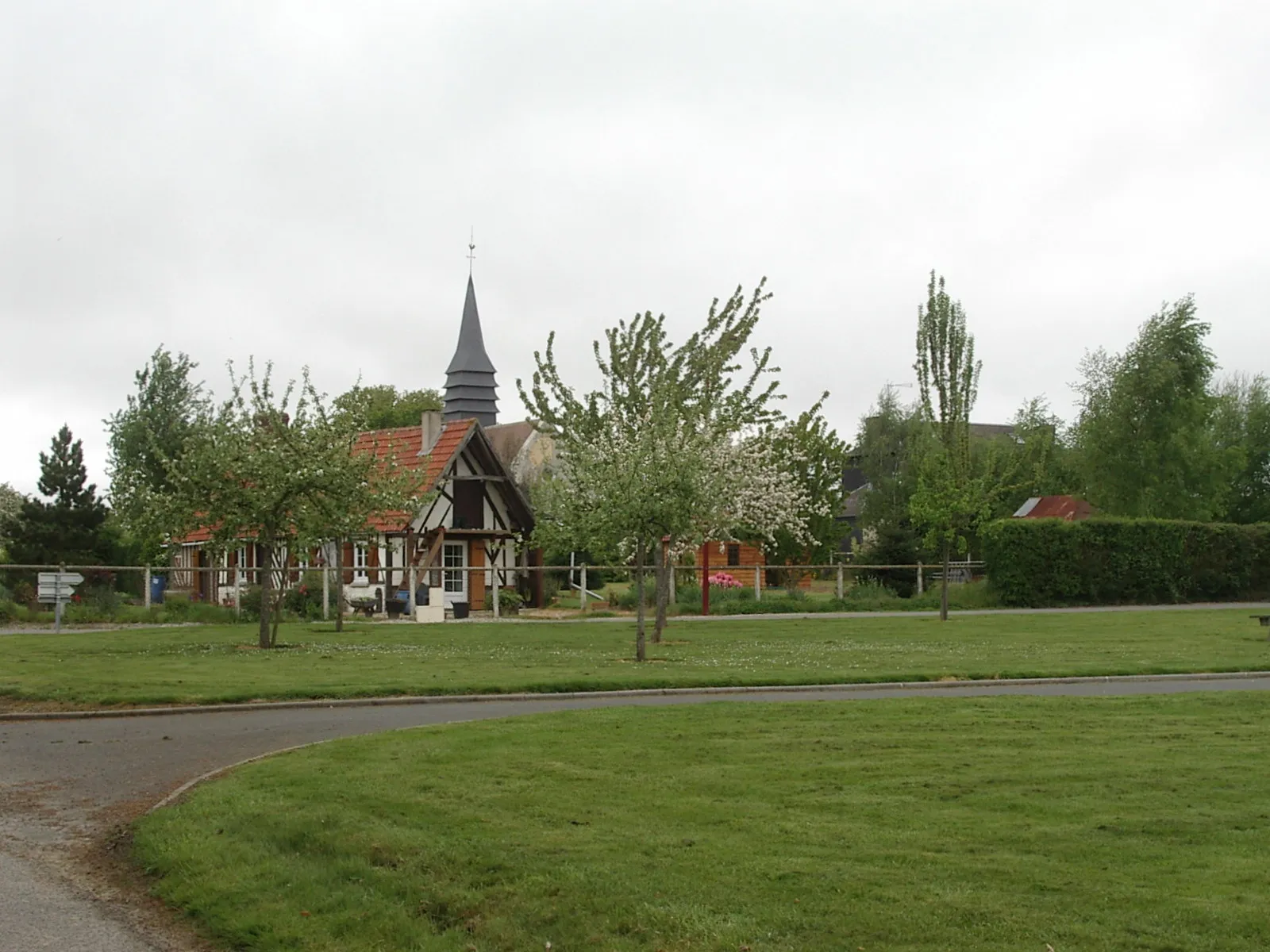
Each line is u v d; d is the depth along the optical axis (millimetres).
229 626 32406
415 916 7656
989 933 6902
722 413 33594
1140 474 61844
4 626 31891
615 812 9742
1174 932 6887
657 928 7102
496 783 10836
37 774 12227
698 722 14305
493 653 23844
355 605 37781
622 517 22234
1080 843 8695
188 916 8078
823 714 14984
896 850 8555
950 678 19703
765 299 35344
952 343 38375
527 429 67000
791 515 39688
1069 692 18188
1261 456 72188
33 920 7980
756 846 8680
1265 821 9320
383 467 26688
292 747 13453
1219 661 22125
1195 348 61719
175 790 11367
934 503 35438
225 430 24297
